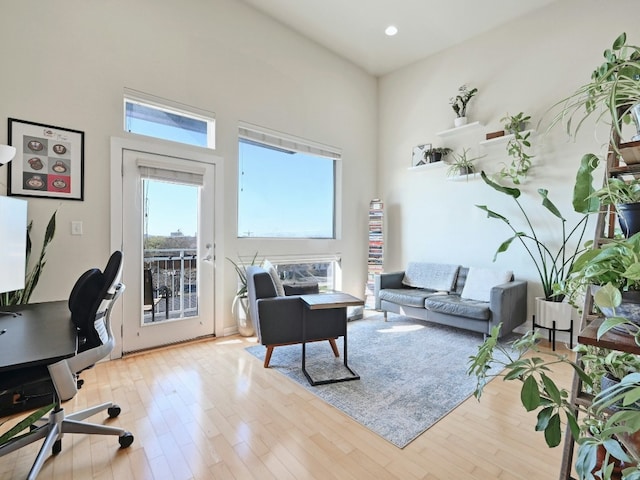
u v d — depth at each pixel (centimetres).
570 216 330
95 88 270
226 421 186
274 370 255
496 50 384
